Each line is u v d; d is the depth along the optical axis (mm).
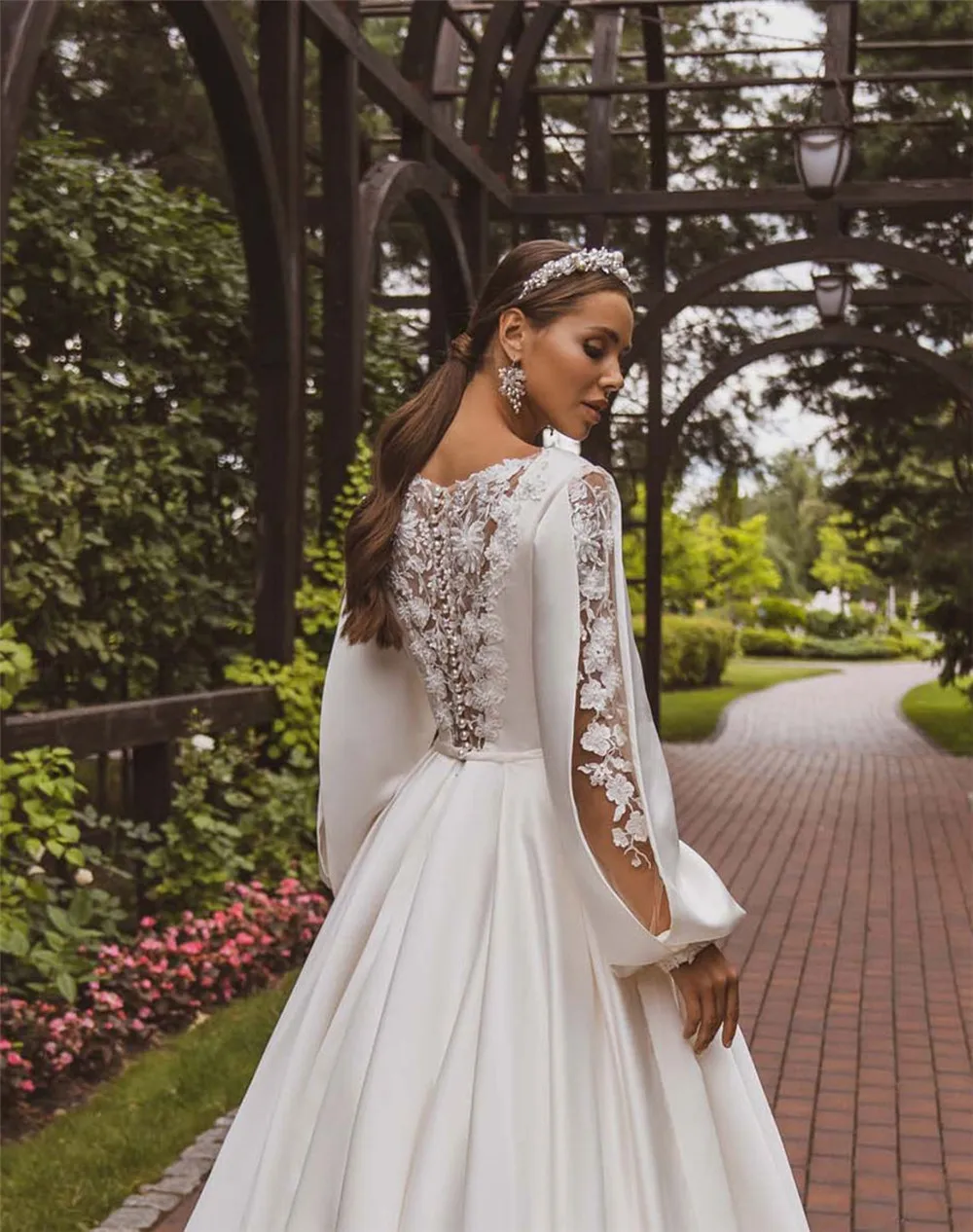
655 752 1781
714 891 1774
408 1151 1774
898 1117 4102
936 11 14062
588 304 1878
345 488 6926
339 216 6992
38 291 6871
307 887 6156
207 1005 5145
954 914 6984
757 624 54000
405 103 7926
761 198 11547
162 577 7227
